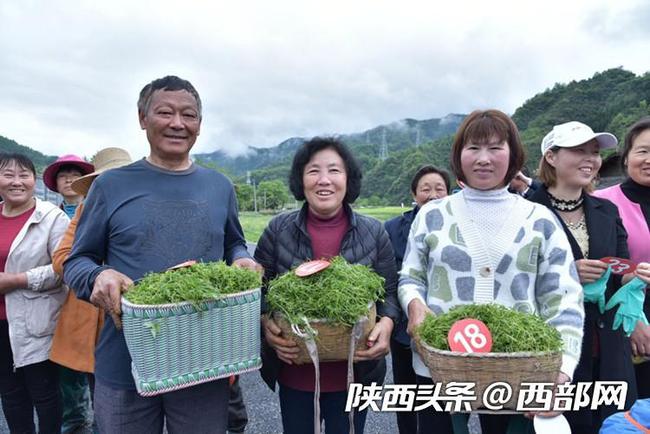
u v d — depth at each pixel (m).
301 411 2.51
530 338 1.78
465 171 2.33
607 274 2.41
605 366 2.52
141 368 1.79
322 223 2.63
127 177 2.29
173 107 2.25
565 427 1.85
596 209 2.66
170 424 2.25
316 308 1.97
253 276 2.05
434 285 2.36
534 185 3.67
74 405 3.98
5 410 3.38
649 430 1.99
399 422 3.36
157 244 2.22
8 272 3.22
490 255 2.24
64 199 4.51
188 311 1.82
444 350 1.83
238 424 3.78
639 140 2.97
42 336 3.23
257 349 2.04
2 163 3.27
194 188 2.37
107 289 1.91
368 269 2.33
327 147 2.54
